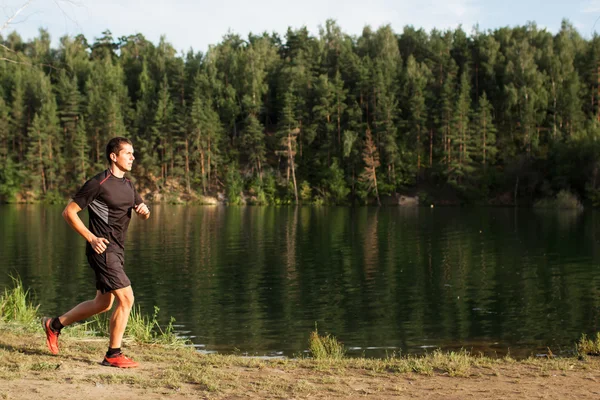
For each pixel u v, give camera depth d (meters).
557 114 79.81
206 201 77.25
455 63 91.31
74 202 5.43
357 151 76.06
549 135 77.19
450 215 54.91
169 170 81.31
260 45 104.19
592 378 5.87
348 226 42.44
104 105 79.81
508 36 98.44
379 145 77.25
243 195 78.19
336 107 80.88
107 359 5.88
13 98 83.75
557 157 69.75
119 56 113.56
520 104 78.88
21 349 6.50
